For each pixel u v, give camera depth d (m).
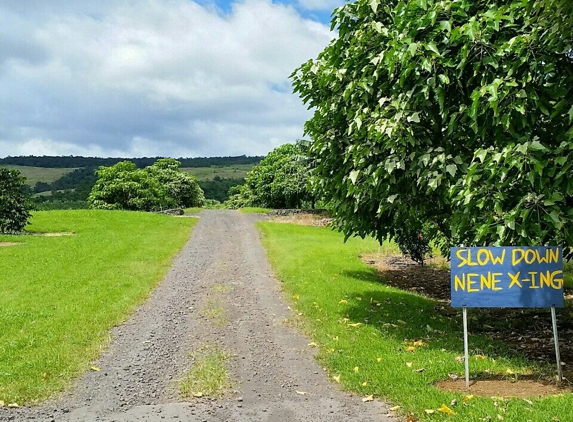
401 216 8.79
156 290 11.98
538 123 6.93
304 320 9.22
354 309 9.84
